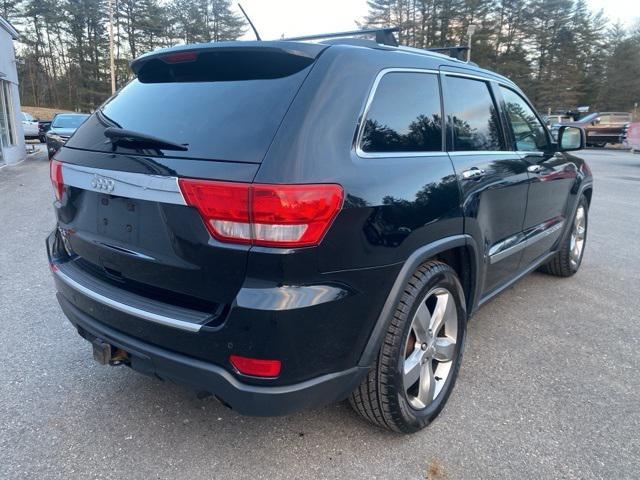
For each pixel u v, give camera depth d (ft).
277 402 6.48
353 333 6.89
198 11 197.98
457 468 7.77
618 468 7.83
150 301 7.17
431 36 187.62
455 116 9.49
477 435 8.56
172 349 6.86
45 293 14.53
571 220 15.65
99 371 10.35
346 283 6.64
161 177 6.64
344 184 6.51
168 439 8.32
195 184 6.31
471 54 177.27
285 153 6.20
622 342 12.23
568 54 186.19
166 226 6.77
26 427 8.53
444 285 8.55
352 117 7.02
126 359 7.76
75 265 8.64
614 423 8.97
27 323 12.50
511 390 9.99
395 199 7.18
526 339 12.30
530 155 12.27
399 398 7.85
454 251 9.34
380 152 7.46
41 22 187.62
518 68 179.52
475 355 11.44
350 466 7.77
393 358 7.56
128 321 7.24
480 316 13.70
